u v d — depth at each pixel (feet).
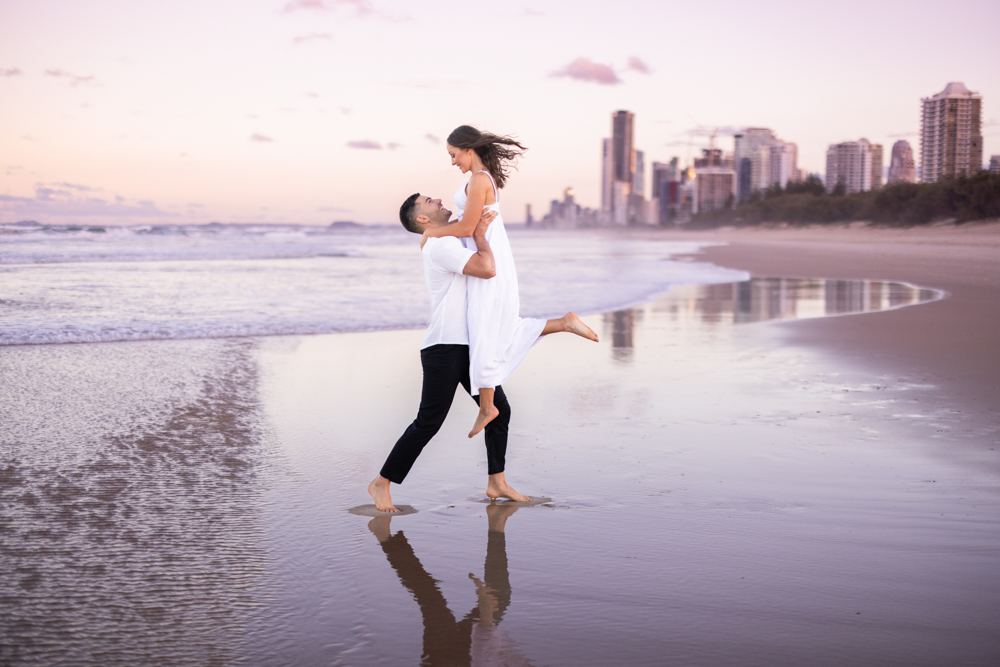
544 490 11.11
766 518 9.75
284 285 50.60
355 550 8.84
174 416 15.79
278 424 15.24
